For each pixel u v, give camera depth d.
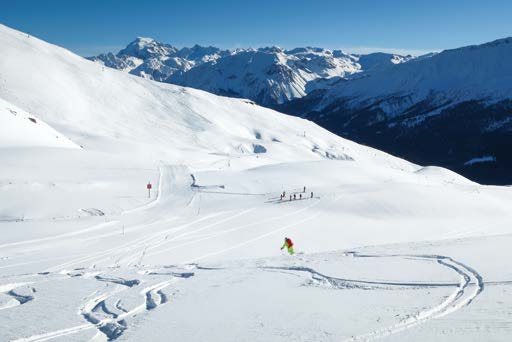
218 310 9.95
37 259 24.92
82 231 33.16
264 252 28.53
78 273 16.55
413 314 8.66
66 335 8.46
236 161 87.31
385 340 7.36
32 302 11.04
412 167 179.50
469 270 12.73
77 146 88.88
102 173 55.88
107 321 9.34
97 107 158.75
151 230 33.97
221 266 17.20
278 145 153.62
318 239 33.41
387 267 14.23
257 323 8.75
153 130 153.25
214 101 199.25
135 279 14.23
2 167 51.22
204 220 37.97
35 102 143.12
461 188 61.81
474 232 38.88
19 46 171.88
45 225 34.75
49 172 52.41
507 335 7.18
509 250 15.97
